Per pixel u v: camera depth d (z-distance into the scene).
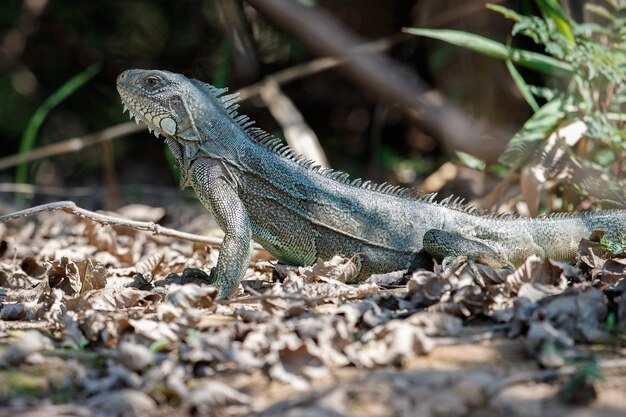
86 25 20.98
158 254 8.98
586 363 5.18
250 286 7.77
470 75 15.75
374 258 8.09
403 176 17.38
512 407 4.71
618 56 10.12
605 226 8.37
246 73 18.09
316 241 8.09
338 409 4.58
